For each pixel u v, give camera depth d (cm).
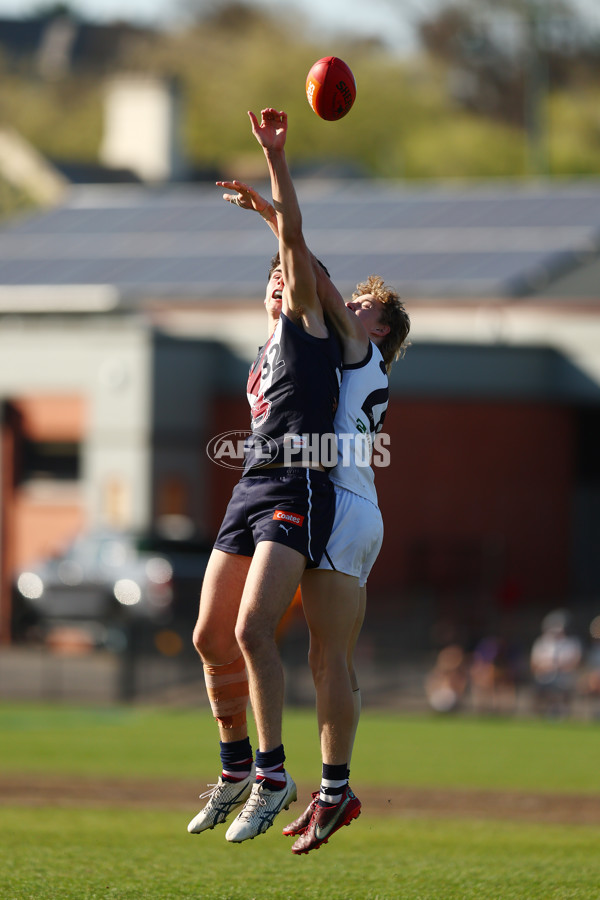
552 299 12012
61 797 4134
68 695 8138
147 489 11325
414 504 11838
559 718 7781
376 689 8388
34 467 11894
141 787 4416
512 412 11994
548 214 13262
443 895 2209
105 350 11500
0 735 6069
